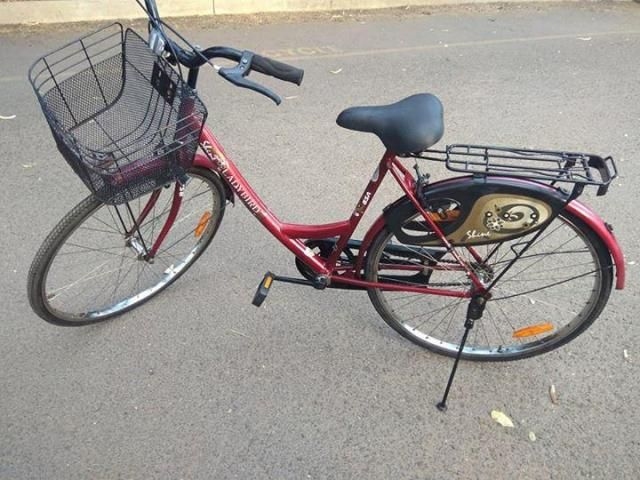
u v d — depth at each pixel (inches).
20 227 126.2
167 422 91.4
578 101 187.6
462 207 82.2
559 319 110.4
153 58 79.3
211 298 113.0
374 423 92.4
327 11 258.2
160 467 85.6
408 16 258.4
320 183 145.2
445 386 98.3
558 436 91.0
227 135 161.8
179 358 101.5
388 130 78.1
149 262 106.6
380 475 85.7
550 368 101.3
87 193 137.2
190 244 116.6
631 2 293.1
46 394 94.8
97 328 106.2
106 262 116.5
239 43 220.4
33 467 84.9
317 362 101.7
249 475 85.0
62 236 91.1
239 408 93.9
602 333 107.0
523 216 82.0
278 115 172.1
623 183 147.5
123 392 95.6
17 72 187.6
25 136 156.4
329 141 161.3
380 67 205.6
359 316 110.4
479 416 93.7
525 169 76.9
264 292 96.0
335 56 213.0
